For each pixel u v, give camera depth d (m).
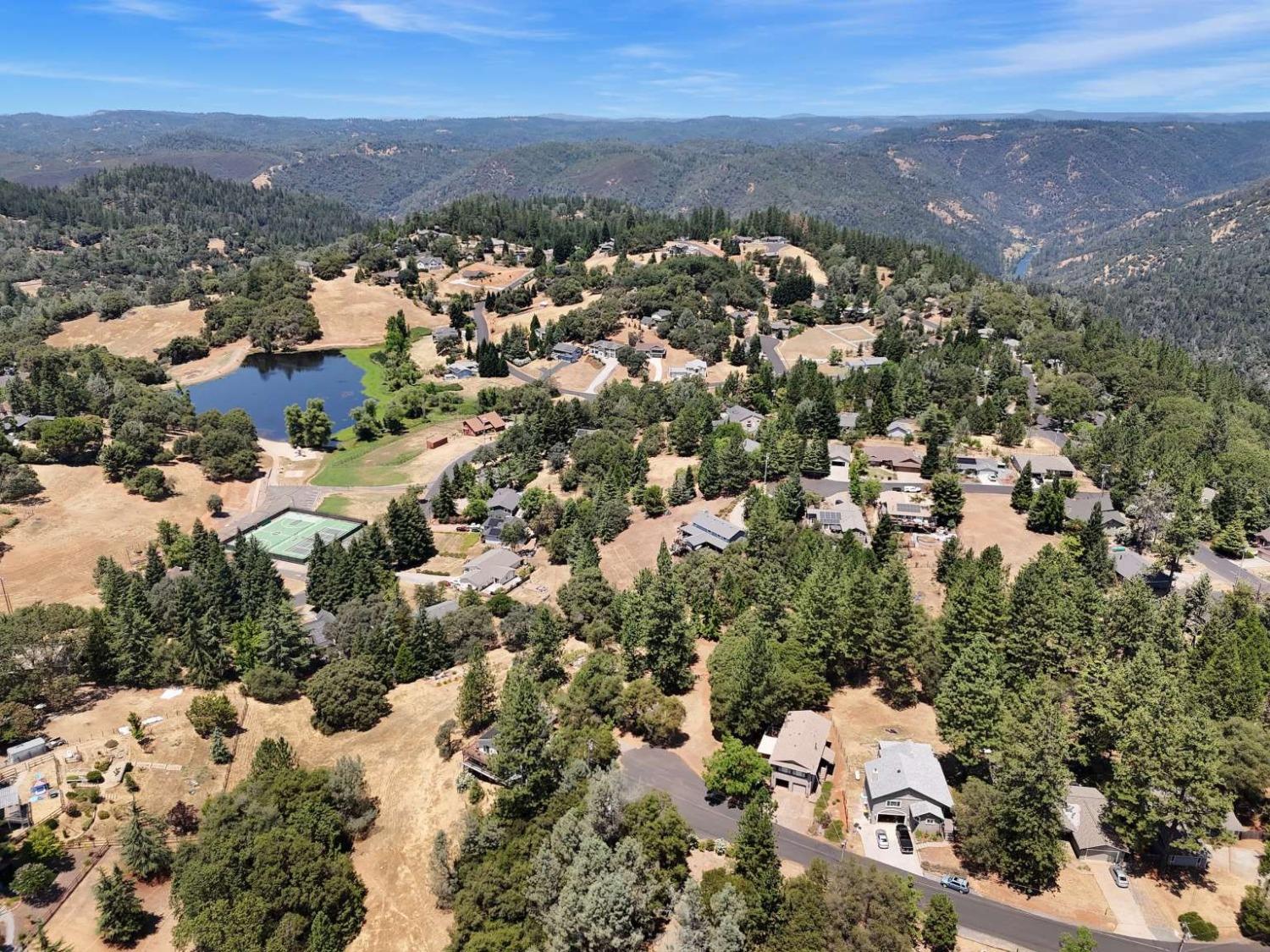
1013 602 103.94
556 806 80.75
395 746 100.25
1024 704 84.12
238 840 77.12
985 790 78.38
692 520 155.88
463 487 188.12
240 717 105.88
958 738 85.88
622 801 77.69
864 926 64.12
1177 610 105.38
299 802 83.44
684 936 64.00
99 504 184.25
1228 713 90.62
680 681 105.44
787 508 154.25
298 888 73.81
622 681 104.62
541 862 72.19
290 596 142.88
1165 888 75.25
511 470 193.12
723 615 122.38
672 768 92.25
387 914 77.38
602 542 157.38
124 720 101.62
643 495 169.75
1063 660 99.81
